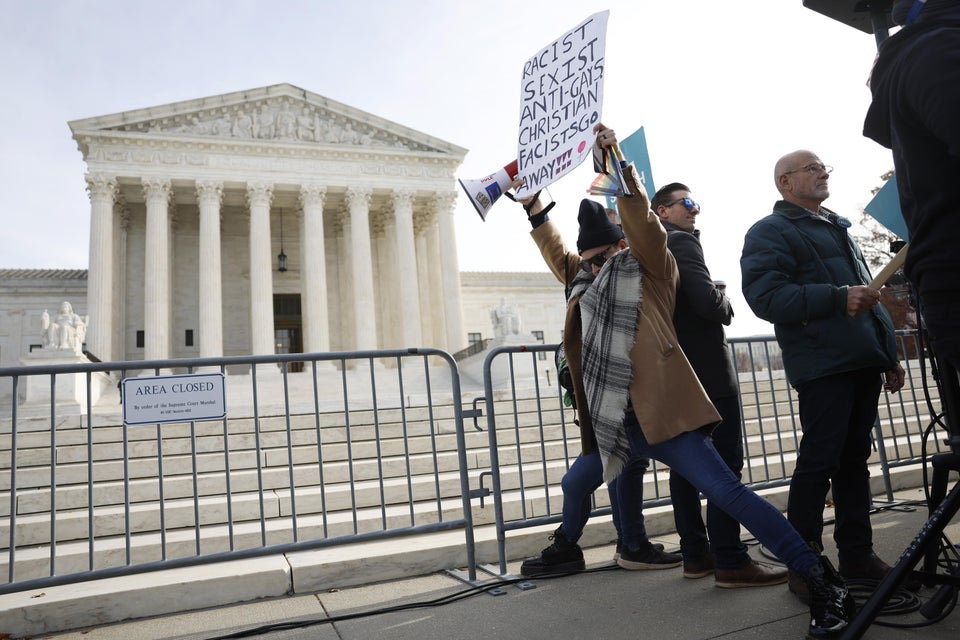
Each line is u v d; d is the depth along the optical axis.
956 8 2.09
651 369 3.48
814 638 2.95
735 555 3.96
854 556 3.89
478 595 4.30
